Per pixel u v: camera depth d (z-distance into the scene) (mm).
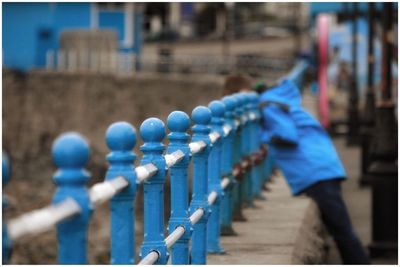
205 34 115812
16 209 57406
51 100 80125
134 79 78125
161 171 8414
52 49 85125
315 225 16578
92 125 79750
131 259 6809
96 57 83125
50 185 63406
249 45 103562
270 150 14180
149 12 111750
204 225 11203
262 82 18031
